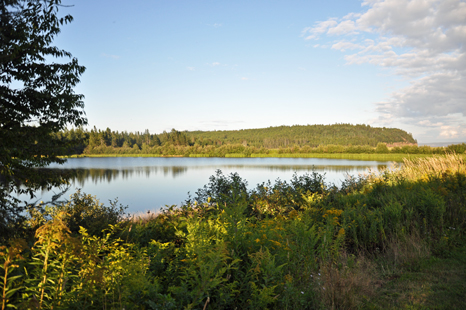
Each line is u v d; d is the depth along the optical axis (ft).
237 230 13.82
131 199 63.36
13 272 7.86
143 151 468.34
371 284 13.94
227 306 10.29
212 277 9.99
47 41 21.29
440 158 49.78
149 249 12.89
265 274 10.64
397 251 17.58
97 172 148.05
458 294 12.92
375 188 33.19
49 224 7.63
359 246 18.88
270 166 187.11
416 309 11.75
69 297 7.59
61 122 22.80
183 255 12.35
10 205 17.85
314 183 33.37
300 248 13.58
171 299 8.23
